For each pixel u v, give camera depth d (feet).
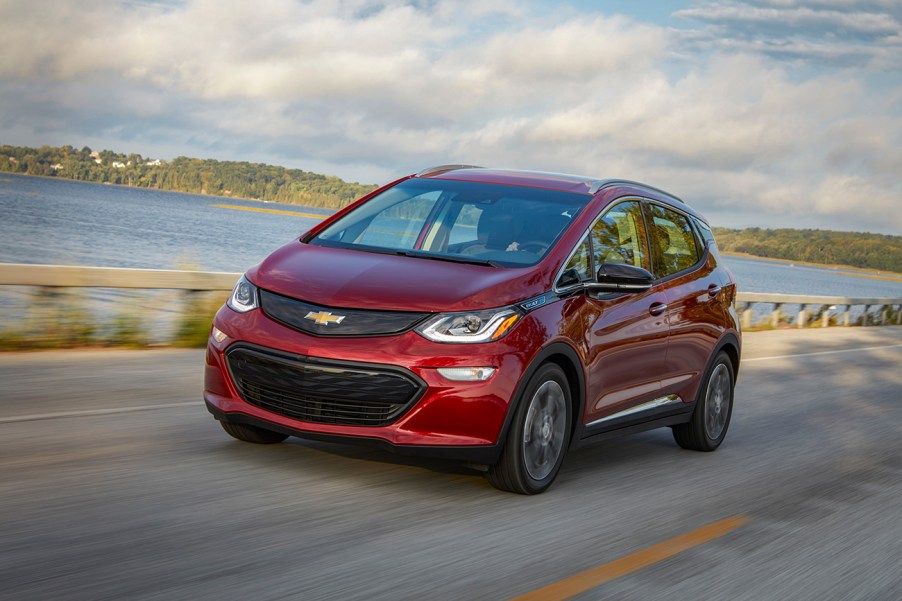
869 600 13.30
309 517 14.34
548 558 13.57
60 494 14.38
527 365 16.06
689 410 22.57
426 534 14.08
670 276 21.43
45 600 10.17
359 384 15.46
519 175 20.90
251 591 11.02
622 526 15.79
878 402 36.94
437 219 19.04
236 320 16.58
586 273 18.31
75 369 26.86
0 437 17.95
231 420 16.70
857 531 17.16
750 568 14.20
